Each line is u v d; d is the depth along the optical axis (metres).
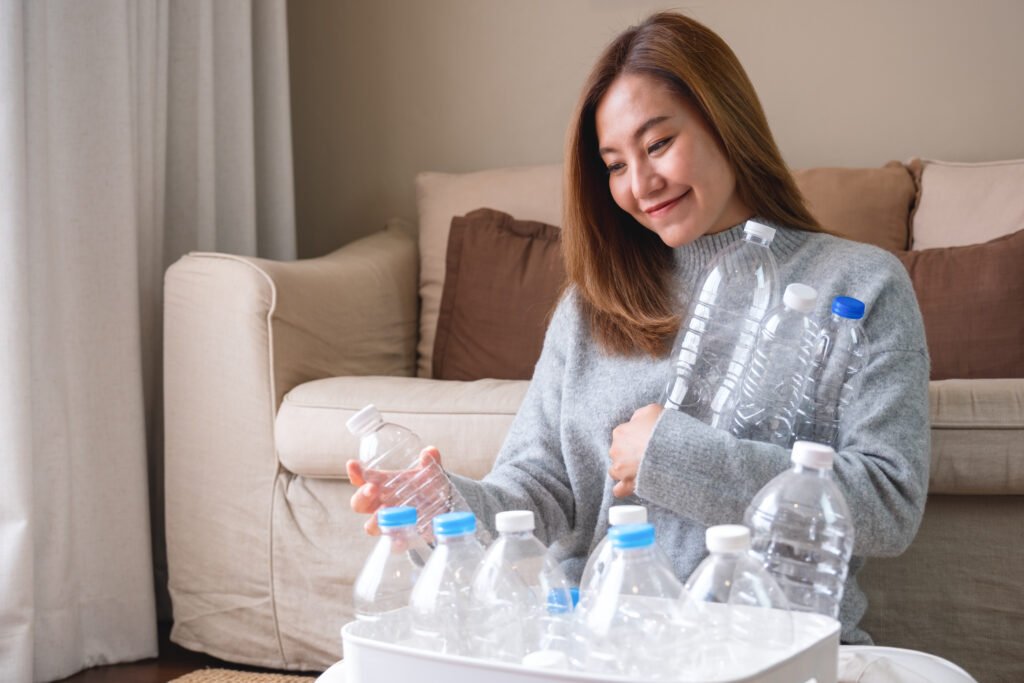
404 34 3.16
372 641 0.90
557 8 3.02
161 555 2.63
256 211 3.00
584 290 1.44
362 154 3.22
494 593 0.93
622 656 0.86
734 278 1.29
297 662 2.21
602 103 1.34
